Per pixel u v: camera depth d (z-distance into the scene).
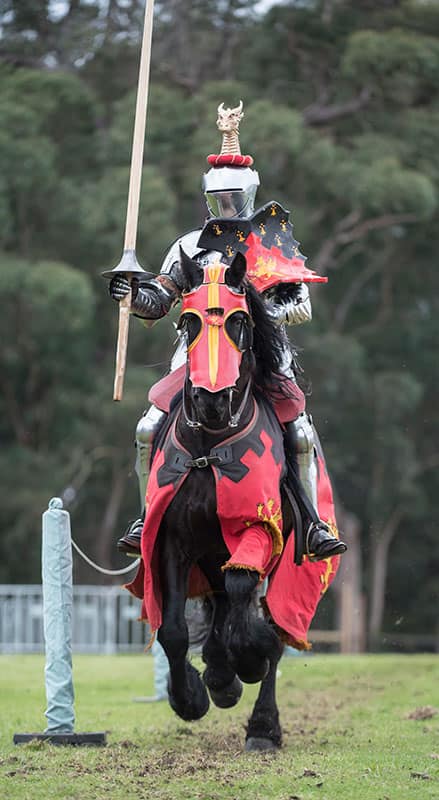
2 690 38.75
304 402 25.53
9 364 99.19
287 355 25.81
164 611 24.25
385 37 91.81
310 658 52.53
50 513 27.08
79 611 71.75
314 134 92.25
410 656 55.75
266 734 26.28
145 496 25.52
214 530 23.78
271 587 25.23
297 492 25.28
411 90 98.38
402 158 95.44
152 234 86.19
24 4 100.25
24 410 103.50
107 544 98.06
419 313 112.00
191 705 25.30
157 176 87.44
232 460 23.41
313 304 101.81
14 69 98.69
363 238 103.25
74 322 85.25
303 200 97.81
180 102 89.44
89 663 50.09
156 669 36.47
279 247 25.92
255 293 24.31
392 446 102.19
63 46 97.81
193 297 23.41
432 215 98.81
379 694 38.22
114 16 98.38
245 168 27.55
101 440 94.44
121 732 29.14
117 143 88.88
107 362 99.56
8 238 93.50
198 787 21.50
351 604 76.75
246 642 23.12
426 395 110.75
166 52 98.56
